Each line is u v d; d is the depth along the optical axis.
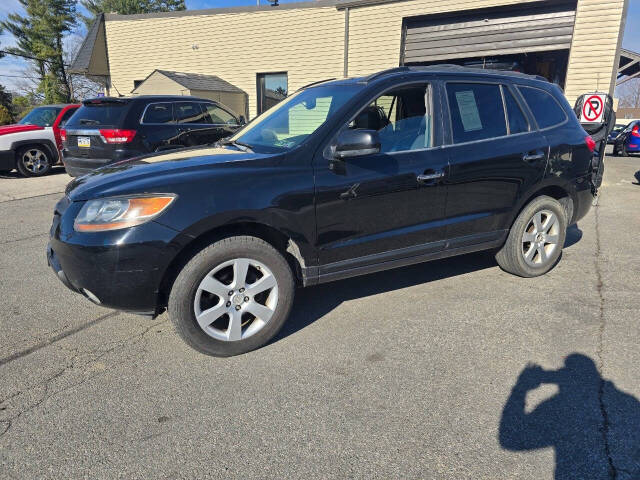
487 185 3.61
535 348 2.94
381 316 3.43
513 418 2.28
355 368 2.74
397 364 2.78
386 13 12.09
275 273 2.90
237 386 2.58
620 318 3.33
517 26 11.02
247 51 14.10
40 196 8.11
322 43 13.06
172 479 1.93
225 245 2.73
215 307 2.77
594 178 4.49
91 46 15.98
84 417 2.32
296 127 3.28
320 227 2.99
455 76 3.58
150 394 2.51
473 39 11.55
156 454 2.07
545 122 4.00
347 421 2.28
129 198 2.57
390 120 3.31
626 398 2.42
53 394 2.52
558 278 4.13
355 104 3.15
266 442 2.14
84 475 1.95
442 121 3.44
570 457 2.02
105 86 16.81
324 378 2.64
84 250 2.55
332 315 3.46
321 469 1.97
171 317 2.71
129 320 3.43
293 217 2.87
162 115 7.20
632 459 2.00
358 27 12.50
